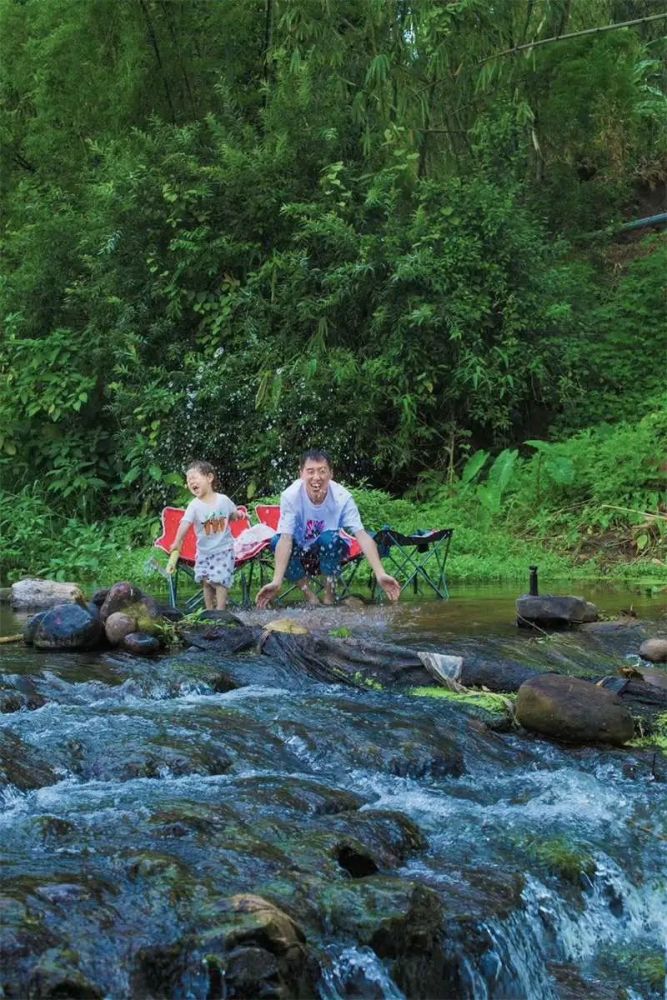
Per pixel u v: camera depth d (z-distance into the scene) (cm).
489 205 1310
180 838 342
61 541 1226
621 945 349
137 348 1353
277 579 714
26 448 1409
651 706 528
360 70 1412
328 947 292
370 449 1290
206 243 1339
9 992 255
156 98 1516
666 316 1388
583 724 487
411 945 299
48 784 404
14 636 651
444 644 606
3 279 1462
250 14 1480
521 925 327
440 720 496
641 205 1733
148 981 269
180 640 623
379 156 1377
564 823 398
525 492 1193
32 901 286
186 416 1298
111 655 604
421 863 355
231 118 1418
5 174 1664
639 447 1156
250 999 267
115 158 1421
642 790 443
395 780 438
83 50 1511
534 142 1502
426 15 1348
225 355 1318
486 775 454
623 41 1559
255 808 378
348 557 780
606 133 1599
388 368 1256
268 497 1187
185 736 450
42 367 1388
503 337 1284
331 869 325
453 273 1271
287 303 1319
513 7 1418
